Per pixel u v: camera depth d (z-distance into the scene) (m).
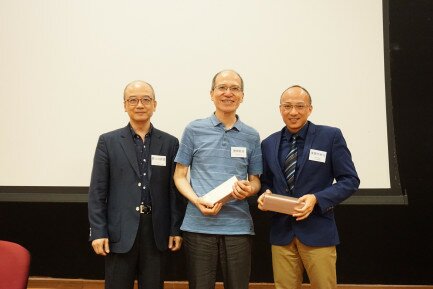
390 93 2.87
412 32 3.13
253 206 3.14
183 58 2.94
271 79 2.92
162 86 2.93
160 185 2.25
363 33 2.89
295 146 2.23
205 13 2.95
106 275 2.19
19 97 2.91
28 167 2.90
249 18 2.94
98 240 2.11
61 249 3.13
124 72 2.93
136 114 2.23
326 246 2.12
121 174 2.20
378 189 2.85
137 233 2.16
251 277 3.15
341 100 2.89
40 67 2.92
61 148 2.90
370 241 3.14
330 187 2.11
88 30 2.94
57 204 3.14
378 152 2.86
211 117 2.25
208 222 2.11
